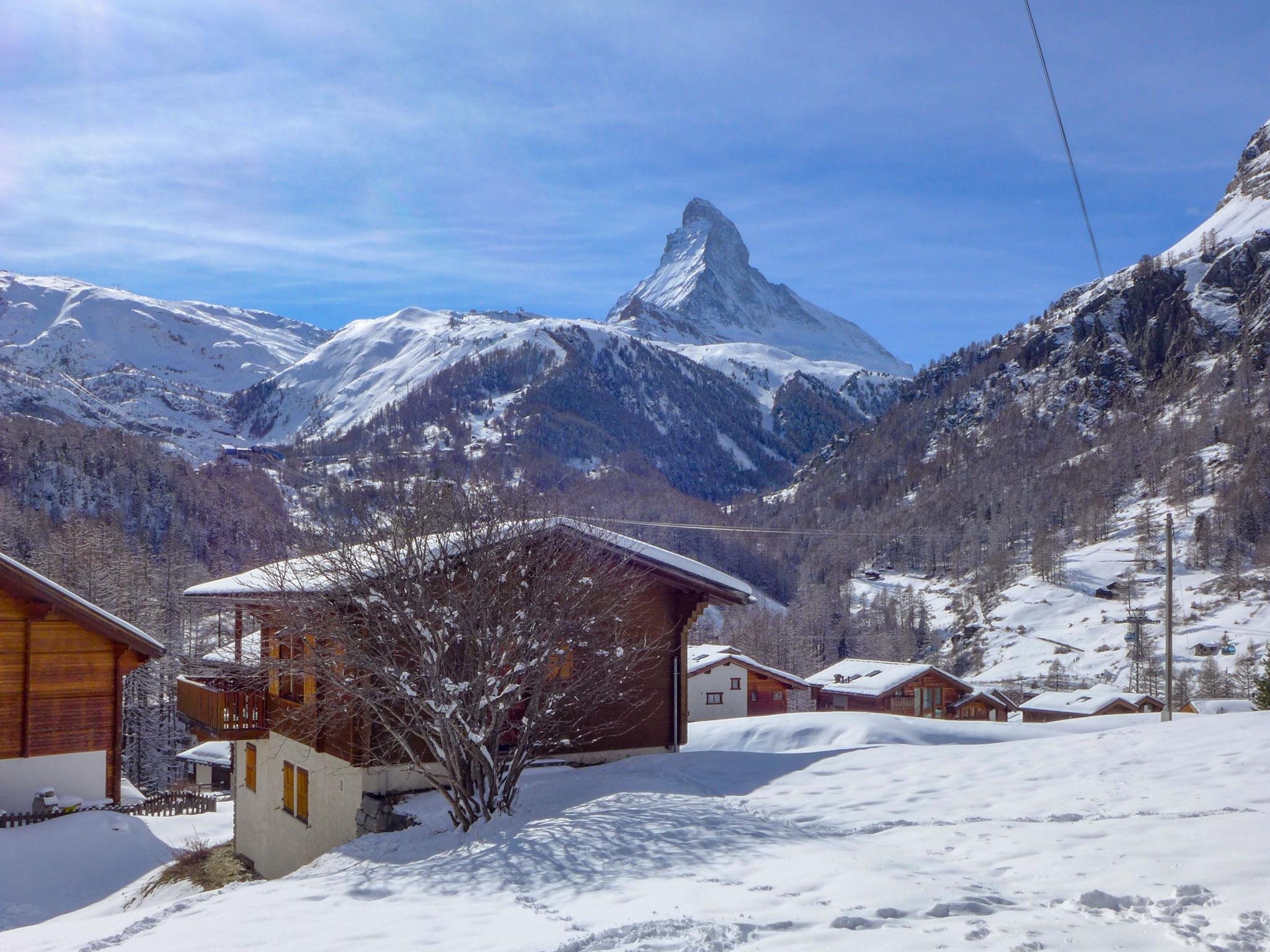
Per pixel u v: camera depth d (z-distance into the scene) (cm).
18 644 1933
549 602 1312
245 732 1761
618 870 868
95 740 1992
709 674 4684
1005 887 695
